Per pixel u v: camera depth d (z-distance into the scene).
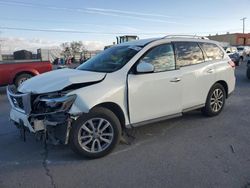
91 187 3.67
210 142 5.13
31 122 4.29
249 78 14.64
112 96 4.58
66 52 59.97
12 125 6.45
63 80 4.45
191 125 6.11
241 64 28.81
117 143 4.68
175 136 5.46
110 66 5.05
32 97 4.31
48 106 4.25
